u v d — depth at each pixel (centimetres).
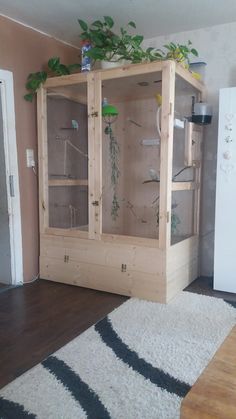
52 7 263
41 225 305
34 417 135
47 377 161
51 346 191
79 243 286
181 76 251
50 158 305
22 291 280
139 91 288
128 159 309
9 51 275
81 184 288
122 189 307
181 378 158
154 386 153
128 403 142
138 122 307
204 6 262
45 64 311
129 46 263
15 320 225
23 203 296
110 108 275
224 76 296
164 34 316
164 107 237
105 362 173
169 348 185
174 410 138
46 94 295
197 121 281
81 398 146
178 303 249
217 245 274
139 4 260
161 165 242
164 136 239
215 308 239
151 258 253
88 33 267
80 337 199
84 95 283
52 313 236
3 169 282
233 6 262
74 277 292
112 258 271
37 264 314
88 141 272
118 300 260
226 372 100
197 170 302
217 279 277
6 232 292
